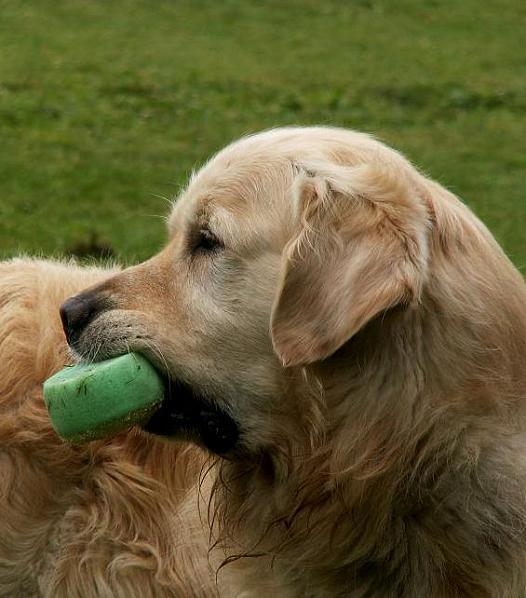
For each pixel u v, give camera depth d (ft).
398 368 21.02
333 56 114.32
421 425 21.06
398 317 20.81
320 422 21.75
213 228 22.27
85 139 76.02
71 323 23.16
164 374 22.54
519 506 21.40
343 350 21.33
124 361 22.27
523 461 21.34
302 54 114.11
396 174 21.29
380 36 126.93
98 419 22.36
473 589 22.00
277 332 20.49
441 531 21.70
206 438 22.93
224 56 109.50
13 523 26.81
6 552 26.96
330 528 22.33
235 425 22.48
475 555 21.70
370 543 22.13
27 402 26.84
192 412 22.84
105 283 23.27
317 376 21.54
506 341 21.22
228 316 22.07
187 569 25.79
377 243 20.25
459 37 129.70
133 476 26.45
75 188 64.64
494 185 73.87
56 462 26.73
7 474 26.68
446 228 21.40
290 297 20.59
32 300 28.04
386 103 96.58
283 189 22.07
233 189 22.43
